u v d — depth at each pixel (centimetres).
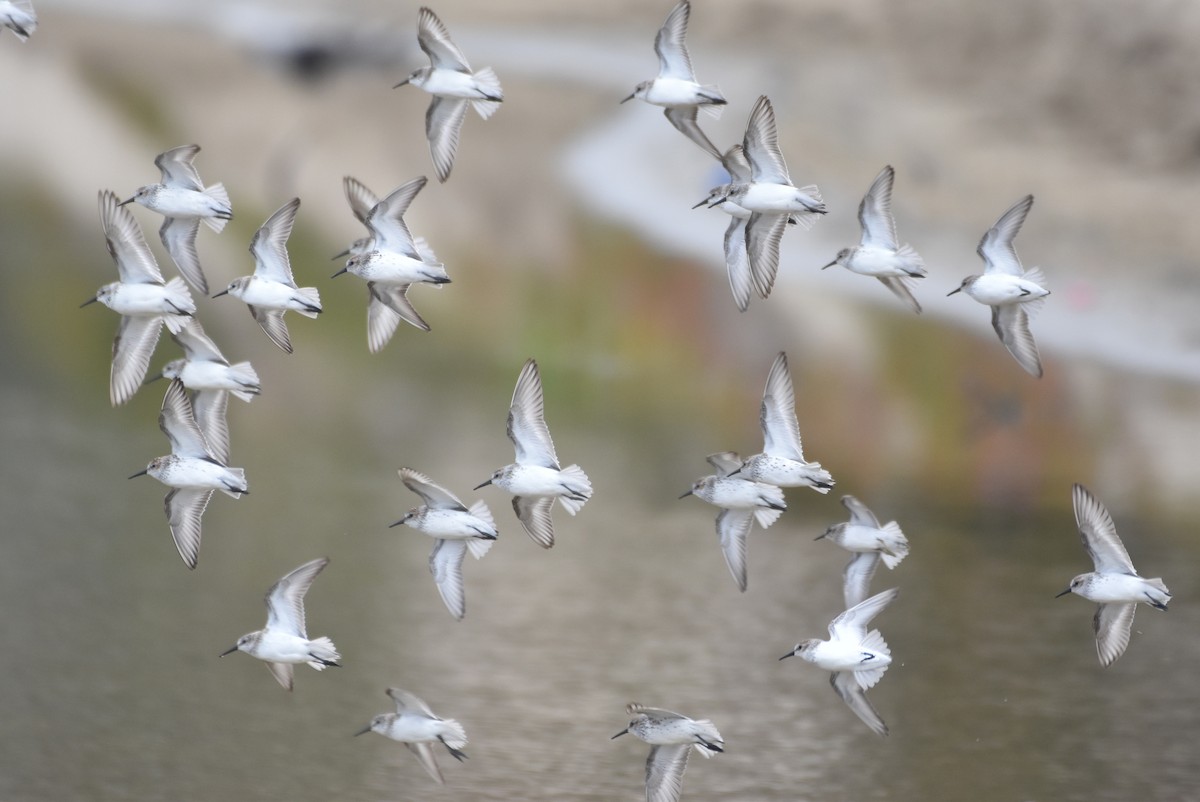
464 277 4509
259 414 3447
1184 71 4688
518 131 6316
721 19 7662
